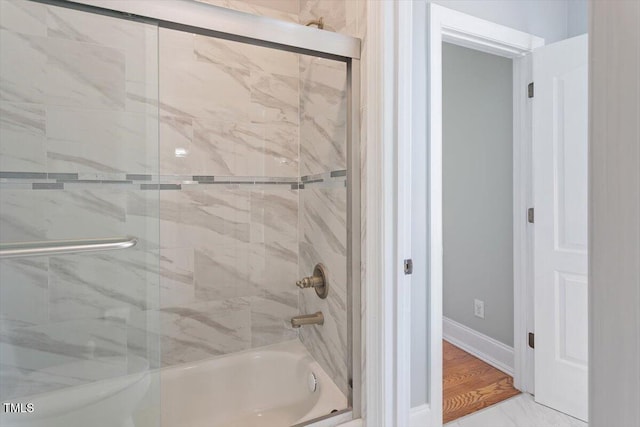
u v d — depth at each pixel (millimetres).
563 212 1825
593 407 308
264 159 1906
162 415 1644
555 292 1867
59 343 1041
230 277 1854
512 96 2221
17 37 979
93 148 1041
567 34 2074
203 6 1106
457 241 2697
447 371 2322
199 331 1793
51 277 1033
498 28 1782
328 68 1584
